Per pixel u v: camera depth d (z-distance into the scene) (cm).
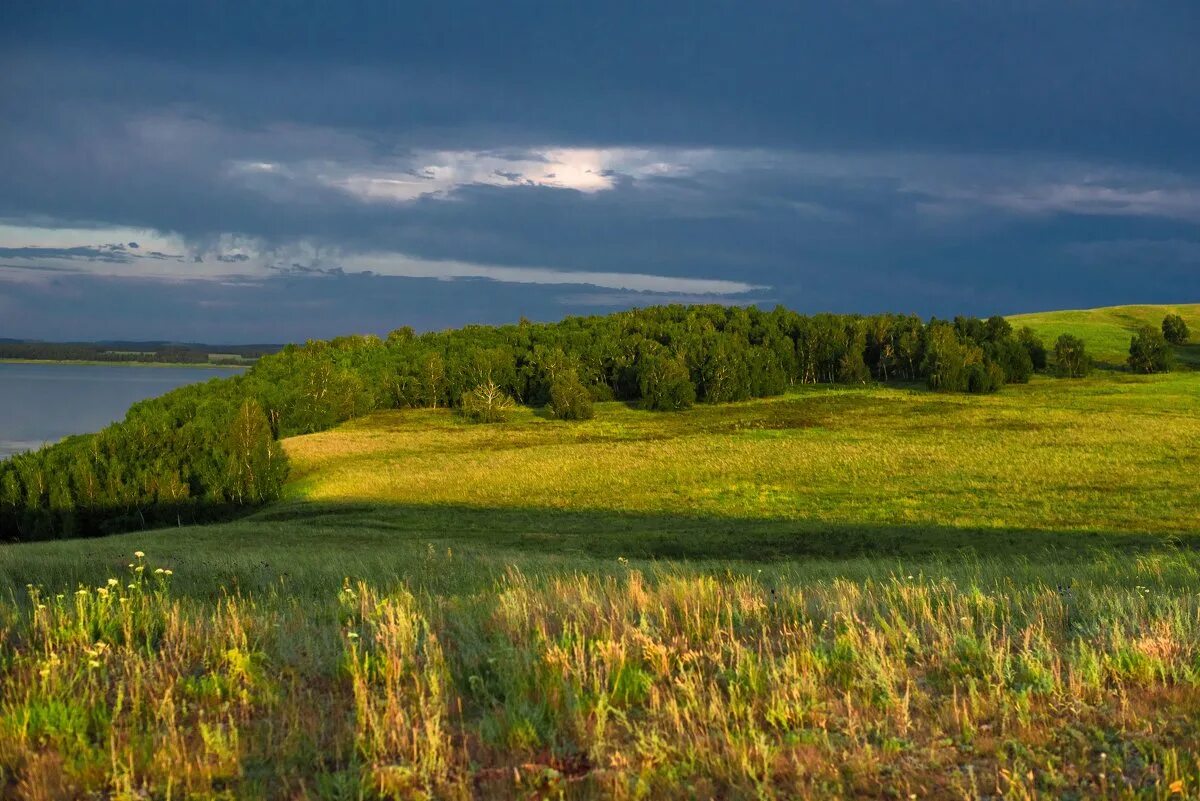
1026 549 3378
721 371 11525
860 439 8512
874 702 635
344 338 15062
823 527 4175
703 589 991
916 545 3525
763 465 7050
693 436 9075
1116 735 568
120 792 482
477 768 521
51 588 1330
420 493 6134
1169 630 768
